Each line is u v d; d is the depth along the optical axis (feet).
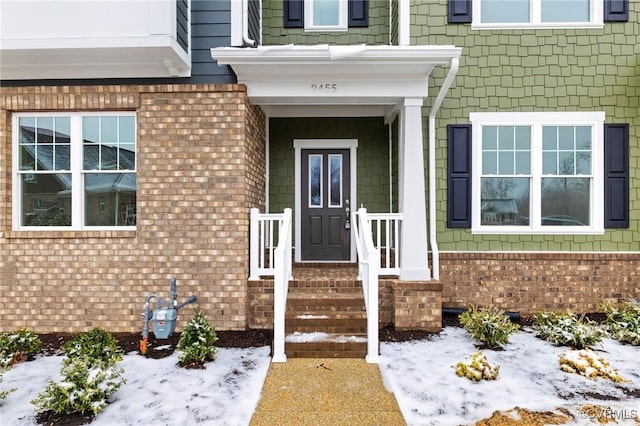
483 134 19.79
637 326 15.69
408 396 11.22
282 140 23.08
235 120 16.79
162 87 16.74
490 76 19.65
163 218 16.74
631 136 19.56
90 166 17.22
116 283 16.78
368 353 13.84
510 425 9.73
